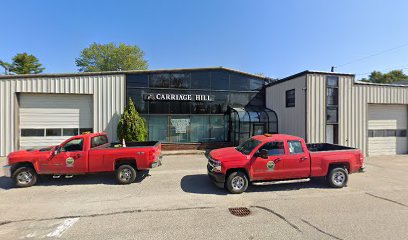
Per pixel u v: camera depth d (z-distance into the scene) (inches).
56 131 526.0
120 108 553.6
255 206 221.1
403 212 205.9
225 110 634.2
